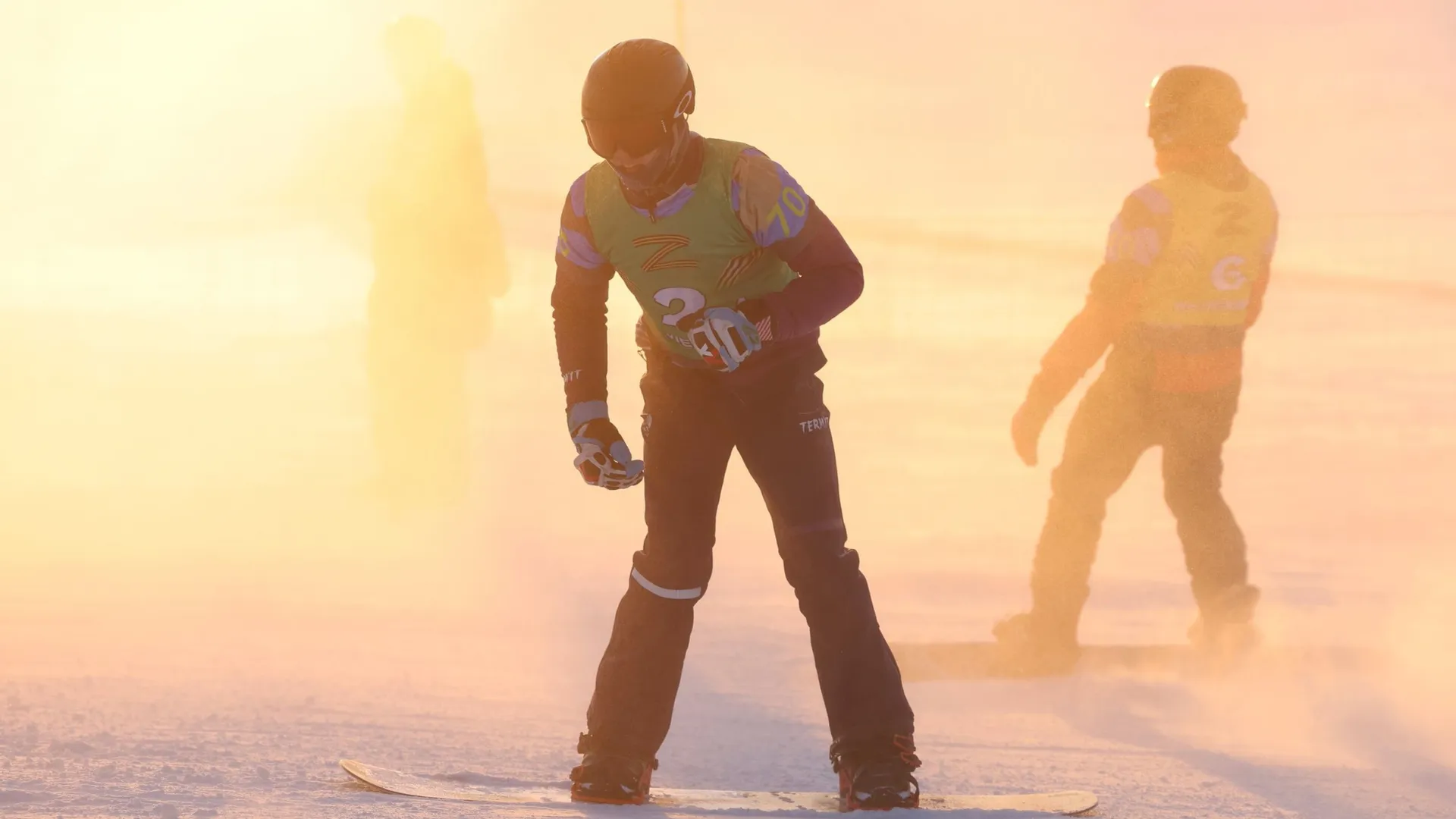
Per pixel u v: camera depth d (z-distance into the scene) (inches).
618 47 480.4
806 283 486.6
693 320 502.6
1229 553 820.6
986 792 561.0
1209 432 820.6
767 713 698.2
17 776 476.4
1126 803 538.6
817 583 515.2
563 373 526.0
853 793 503.2
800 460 515.2
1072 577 806.5
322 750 569.6
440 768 558.6
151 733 581.6
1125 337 818.8
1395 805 541.3
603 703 518.6
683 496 522.9
